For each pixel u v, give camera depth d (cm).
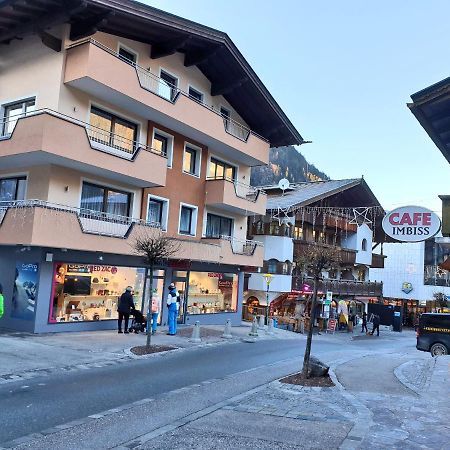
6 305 1766
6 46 1933
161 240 1655
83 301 1862
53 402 841
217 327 2441
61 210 1644
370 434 691
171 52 2127
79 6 1600
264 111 2770
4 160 1745
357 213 3953
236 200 2572
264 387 1044
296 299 3616
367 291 4444
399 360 1652
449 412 847
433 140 890
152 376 1127
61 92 1753
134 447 627
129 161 1895
